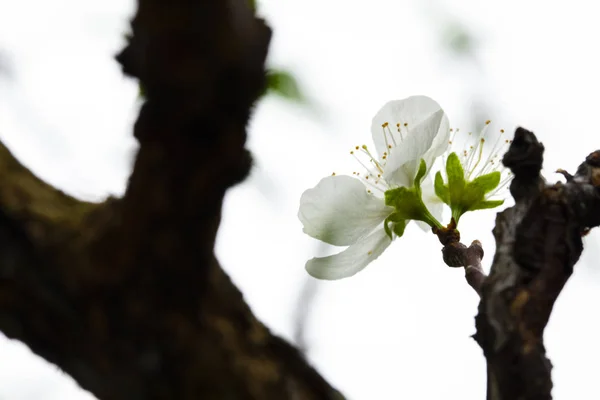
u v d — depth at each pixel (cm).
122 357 27
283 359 27
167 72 25
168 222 26
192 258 27
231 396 27
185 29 25
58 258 27
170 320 27
